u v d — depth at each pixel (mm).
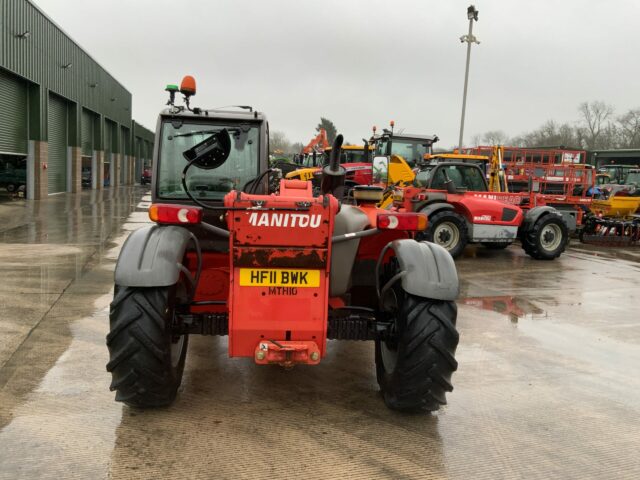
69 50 25062
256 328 3258
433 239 10266
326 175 3748
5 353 4449
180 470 2834
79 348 4602
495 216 10500
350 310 3852
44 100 21656
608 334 5711
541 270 9695
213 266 4359
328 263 3232
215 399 3727
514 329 5781
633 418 3709
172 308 3359
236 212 3133
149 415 3439
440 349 3275
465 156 13477
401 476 2871
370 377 4250
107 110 34500
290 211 3131
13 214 15727
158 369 3223
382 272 4199
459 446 3217
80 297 6289
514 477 2920
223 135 3377
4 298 6176
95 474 2771
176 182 4594
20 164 22734
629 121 73438
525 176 15188
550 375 4473
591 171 15188
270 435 3248
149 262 3180
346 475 2854
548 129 76688
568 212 13438
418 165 12203
